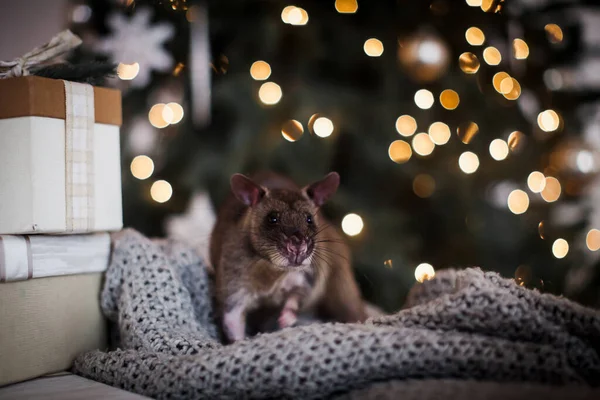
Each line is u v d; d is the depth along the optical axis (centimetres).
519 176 121
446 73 120
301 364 53
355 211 119
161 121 121
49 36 121
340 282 91
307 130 114
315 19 121
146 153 125
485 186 122
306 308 89
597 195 139
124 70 111
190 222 131
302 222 81
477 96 121
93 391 59
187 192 125
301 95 114
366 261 114
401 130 119
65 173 65
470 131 121
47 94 64
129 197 124
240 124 115
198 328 68
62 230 65
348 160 124
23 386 62
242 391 54
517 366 52
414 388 50
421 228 125
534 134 125
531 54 122
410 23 123
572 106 127
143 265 70
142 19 113
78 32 115
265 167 114
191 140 124
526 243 120
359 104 118
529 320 55
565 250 122
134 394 57
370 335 54
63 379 64
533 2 122
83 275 70
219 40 125
